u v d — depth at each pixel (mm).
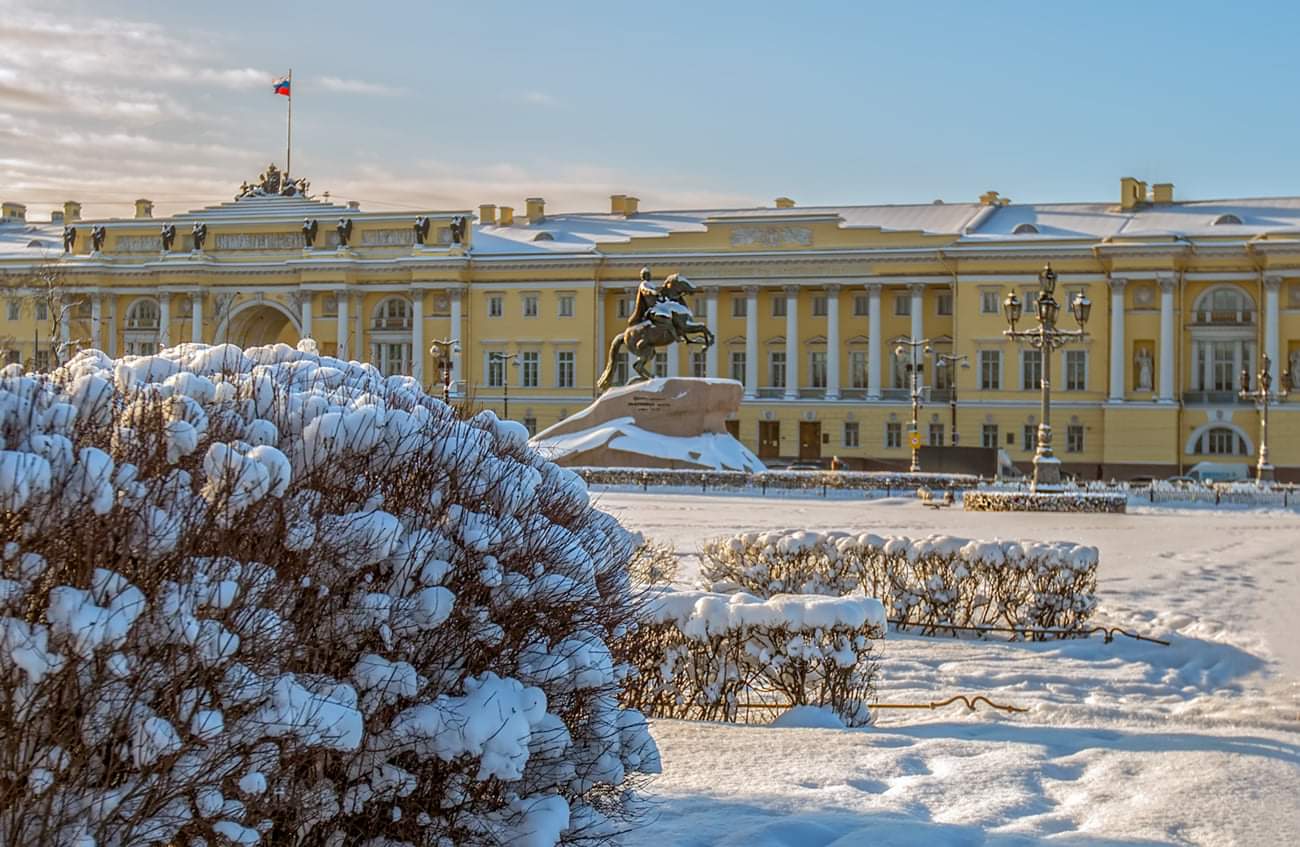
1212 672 17859
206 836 6164
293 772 6609
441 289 101312
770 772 10438
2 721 5719
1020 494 50375
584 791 8047
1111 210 98750
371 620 6801
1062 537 37875
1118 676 17234
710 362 99375
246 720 6188
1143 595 24500
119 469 6195
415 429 7508
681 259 98562
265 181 110062
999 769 10547
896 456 95062
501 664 7555
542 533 8102
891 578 20969
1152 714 14797
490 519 7617
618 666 9133
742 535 21797
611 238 105312
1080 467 91188
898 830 8562
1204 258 88812
